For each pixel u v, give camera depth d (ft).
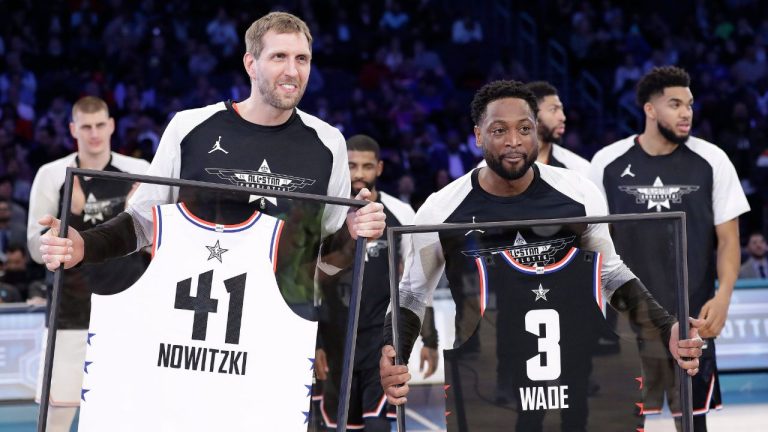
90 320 10.80
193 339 10.84
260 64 11.43
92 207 13.55
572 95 52.65
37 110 46.50
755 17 57.06
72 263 10.85
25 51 48.80
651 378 11.13
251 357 10.87
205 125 11.84
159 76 48.65
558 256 11.28
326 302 11.03
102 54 49.78
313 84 50.26
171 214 10.96
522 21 57.00
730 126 46.57
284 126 11.94
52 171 18.70
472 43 54.75
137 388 10.74
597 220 11.04
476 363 11.34
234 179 11.69
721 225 16.99
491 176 12.12
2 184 36.35
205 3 53.98
